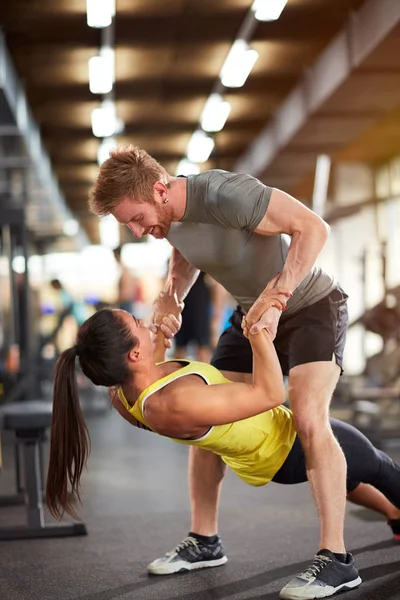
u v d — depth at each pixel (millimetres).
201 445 2215
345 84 7090
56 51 7133
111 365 2150
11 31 6609
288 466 2336
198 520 2627
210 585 2412
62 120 9461
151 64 7629
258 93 8750
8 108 7398
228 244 2293
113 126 9789
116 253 10586
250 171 11164
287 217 2170
